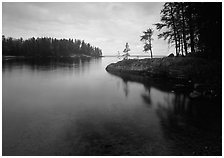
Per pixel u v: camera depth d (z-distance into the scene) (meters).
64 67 52.53
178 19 24.89
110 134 9.44
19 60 73.62
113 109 14.04
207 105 13.67
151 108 14.07
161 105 14.73
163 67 25.69
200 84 16.55
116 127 10.39
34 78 31.05
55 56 128.50
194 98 15.55
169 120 11.32
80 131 9.92
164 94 18.39
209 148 7.72
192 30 18.53
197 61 19.70
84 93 20.16
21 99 17.38
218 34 14.36
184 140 8.58
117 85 24.94
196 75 18.34
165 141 8.52
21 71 39.62
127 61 42.88
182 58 23.41
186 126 10.23
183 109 13.29
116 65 45.03
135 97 17.92
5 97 18.17
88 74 37.72
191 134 9.19
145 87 22.59
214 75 15.89
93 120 11.62
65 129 10.18
